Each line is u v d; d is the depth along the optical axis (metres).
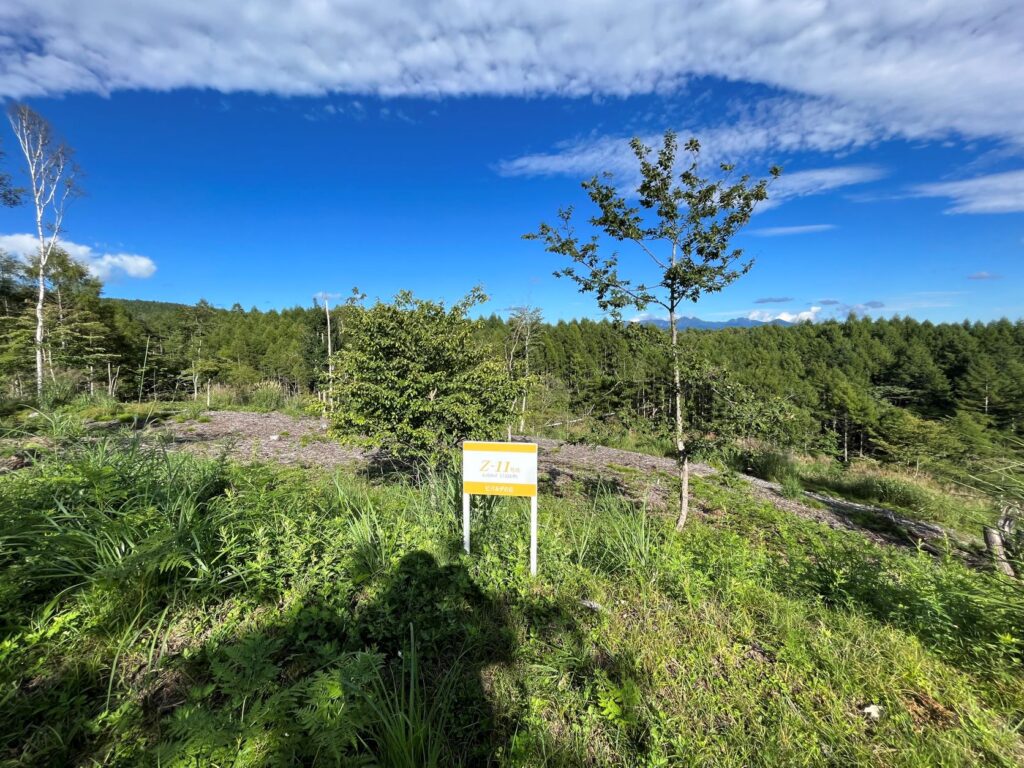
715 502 7.67
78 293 27.23
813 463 15.29
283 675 2.40
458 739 2.17
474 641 2.79
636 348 4.99
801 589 3.88
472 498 4.74
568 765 2.04
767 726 2.29
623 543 4.08
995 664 2.78
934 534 7.68
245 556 3.21
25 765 1.83
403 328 5.90
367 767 1.86
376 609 2.92
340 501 4.61
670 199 4.65
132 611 2.59
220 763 1.74
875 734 2.26
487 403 6.28
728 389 4.71
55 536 2.76
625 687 2.40
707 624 3.07
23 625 2.41
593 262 4.97
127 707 2.10
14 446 4.75
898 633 3.12
